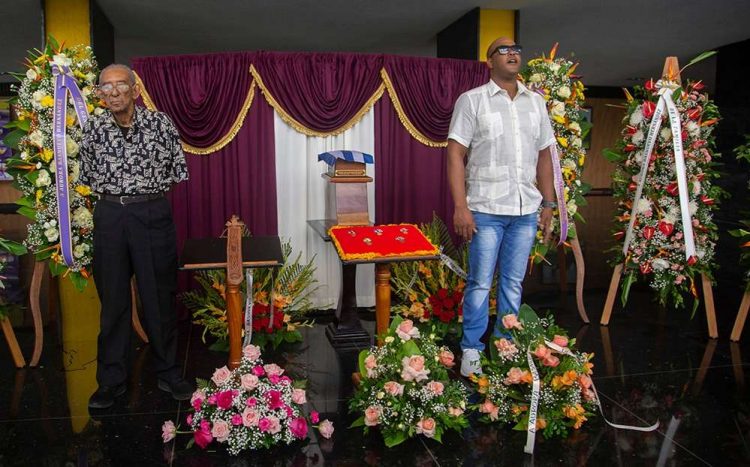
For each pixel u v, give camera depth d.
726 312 4.21
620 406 2.74
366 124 4.09
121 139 2.55
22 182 3.22
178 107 3.78
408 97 4.05
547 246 3.84
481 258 2.92
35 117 3.16
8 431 2.52
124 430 2.53
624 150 3.78
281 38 6.29
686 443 2.41
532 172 2.89
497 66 2.78
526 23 5.80
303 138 4.02
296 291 3.80
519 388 2.56
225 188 3.94
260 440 2.31
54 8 4.36
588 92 11.88
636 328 3.89
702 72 8.98
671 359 3.33
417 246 3.12
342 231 3.26
